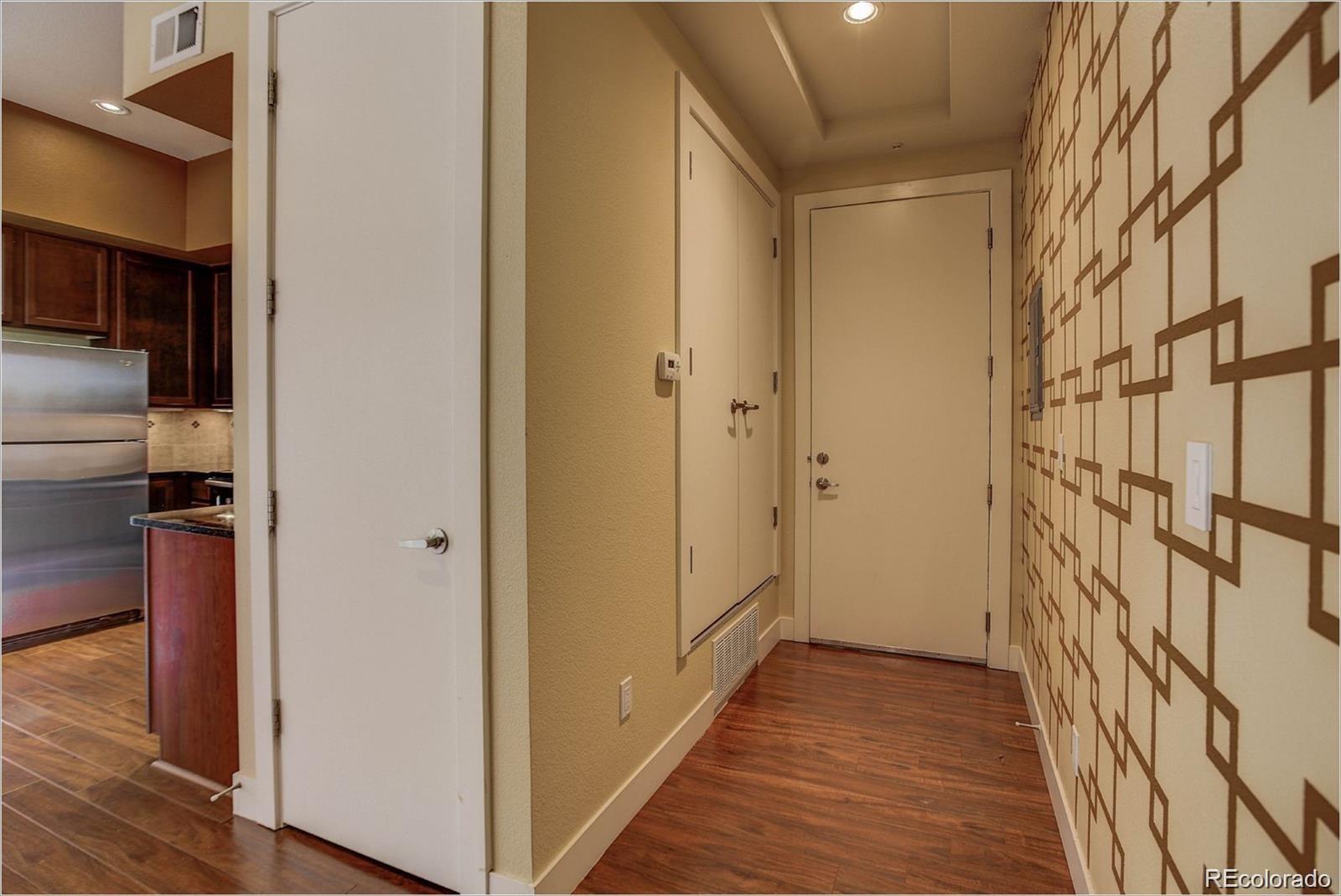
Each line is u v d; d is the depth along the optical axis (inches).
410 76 62.6
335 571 67.7
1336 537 21.5
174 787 80.3
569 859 62.6
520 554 57.4
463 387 59.1
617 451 72.9
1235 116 28.5
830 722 99.0
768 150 126.1
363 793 66.6
